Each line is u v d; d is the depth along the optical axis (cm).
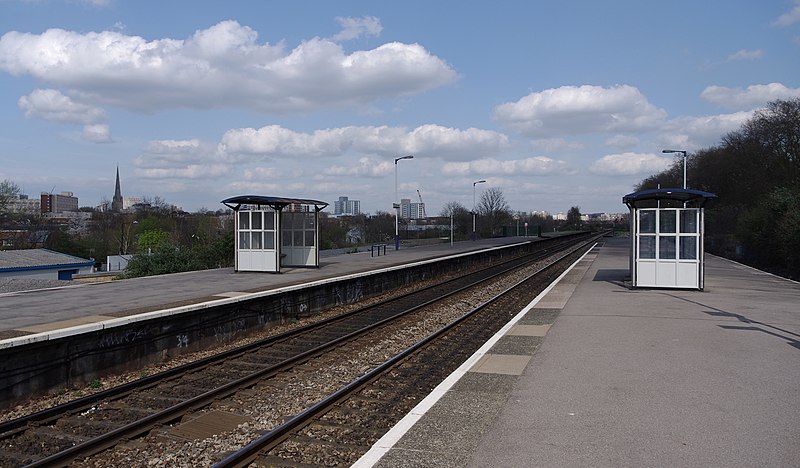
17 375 949
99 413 867
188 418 836
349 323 1694
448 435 623
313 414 816
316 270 2553
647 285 2030
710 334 1186
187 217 7838
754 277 2584
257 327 1591
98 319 1181
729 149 6231
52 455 670
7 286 3134
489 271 3612
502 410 708
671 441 596
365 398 921
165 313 1249
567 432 627
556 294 1909
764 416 673
